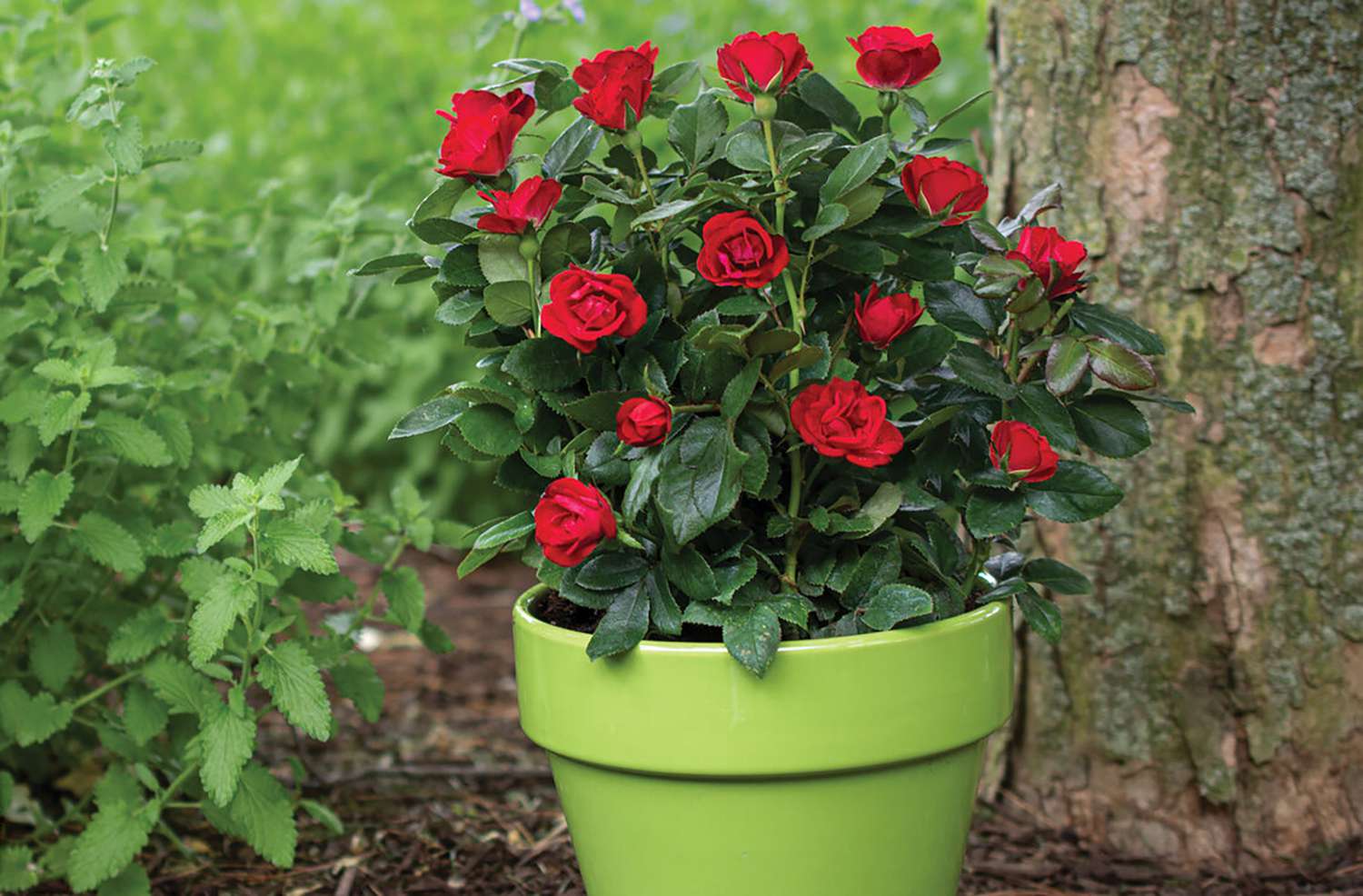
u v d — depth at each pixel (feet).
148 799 6.52
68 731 6.72
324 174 11.47
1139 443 4.35
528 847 6.55
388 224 7.03
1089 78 6.19
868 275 4.45
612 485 4.35
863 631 4.28
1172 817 6.38
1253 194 5.97
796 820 4.17
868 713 4.08
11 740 5.98
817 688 4.03
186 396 6.37
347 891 6.12
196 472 6.49
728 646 3.96
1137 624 6.34
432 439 11.14
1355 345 5.98
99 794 5.72
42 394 5.57
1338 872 6.09
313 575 6.10
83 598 6.51
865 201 4.08
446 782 7.34
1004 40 6.48
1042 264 4.14
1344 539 6.08
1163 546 6.24
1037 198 4.59
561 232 4.22
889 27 4.41
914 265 4.39
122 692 6.82
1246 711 6.22
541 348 4.17
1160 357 6.17
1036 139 6.37
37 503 5.42
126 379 5.48
